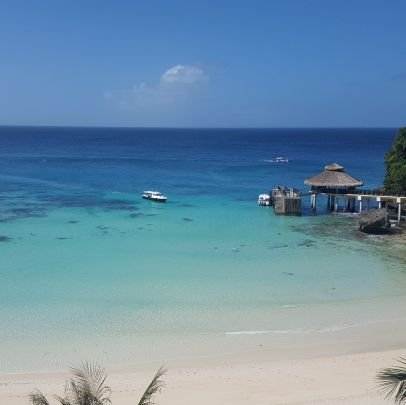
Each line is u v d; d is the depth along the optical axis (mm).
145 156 148750
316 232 47688
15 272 34688
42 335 25078
